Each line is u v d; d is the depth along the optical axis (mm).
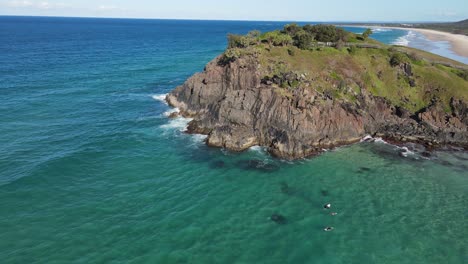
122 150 55094
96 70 114312
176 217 38500
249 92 60281
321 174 48938
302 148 54562
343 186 45938
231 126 57969
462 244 35219
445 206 41750
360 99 65062
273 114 57688
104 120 68062
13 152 52219
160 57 149375
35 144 55625
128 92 88688
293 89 60719
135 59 141250
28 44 182000
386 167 51250
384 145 58531
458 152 56656
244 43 75438
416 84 69562
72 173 47188
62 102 78000
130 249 33406
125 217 38188
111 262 31750
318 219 38844
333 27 90438
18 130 60875
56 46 176500
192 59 145000
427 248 34562
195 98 70875
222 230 36531
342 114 60031
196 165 50906
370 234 36500
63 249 33125
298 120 56469
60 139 58125
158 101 81188
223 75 68500
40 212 38469
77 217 37875
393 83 69750
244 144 56062
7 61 122875
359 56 76125
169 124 66688
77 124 65438
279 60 69750
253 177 47844
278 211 40188
